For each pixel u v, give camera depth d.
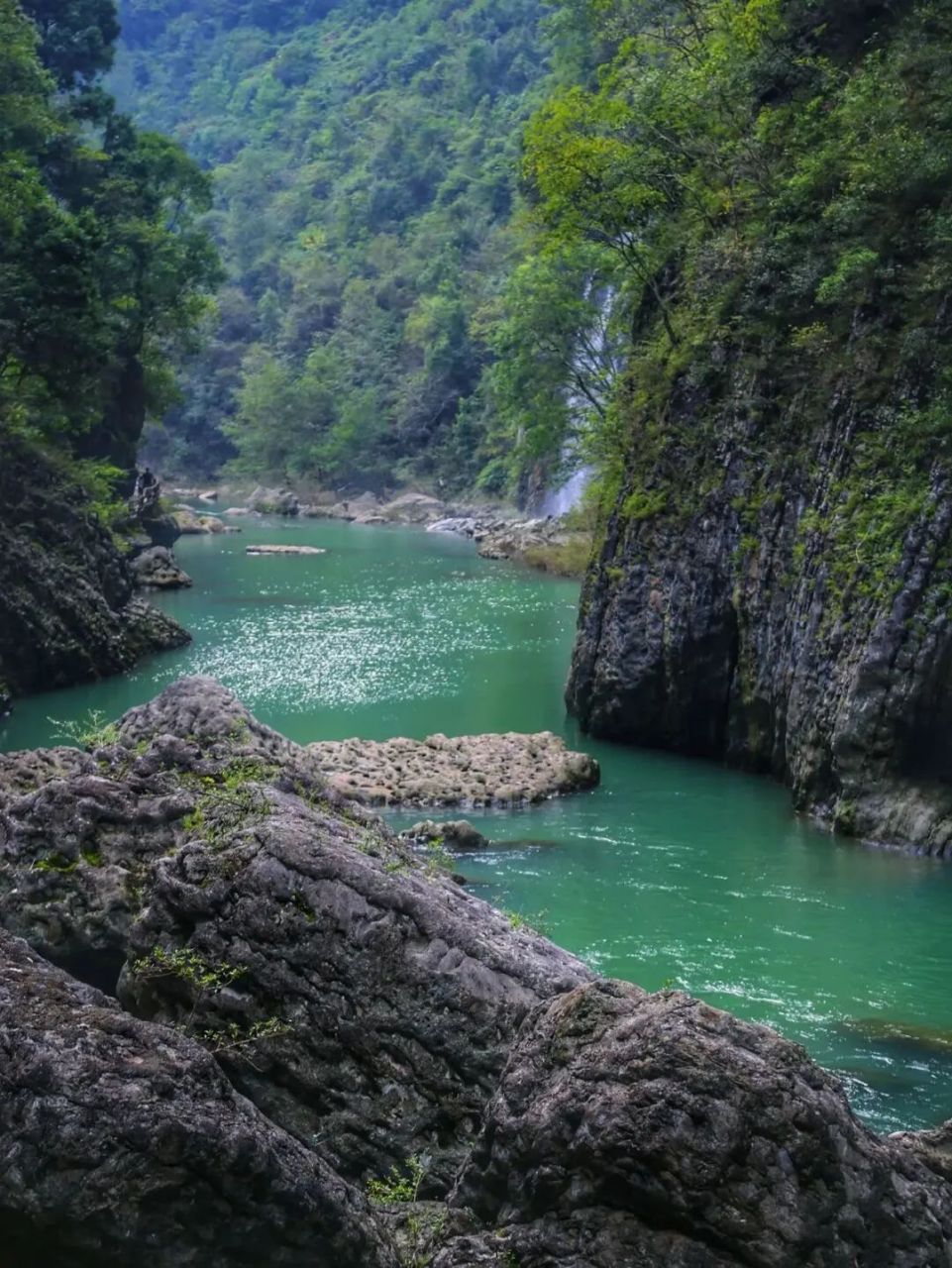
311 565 67.62
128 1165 5.88
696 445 31.30
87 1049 6.05
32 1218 5.84
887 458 25.83
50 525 40.84
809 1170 6.12
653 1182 6.18
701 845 23.44
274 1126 6.45
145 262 66.38
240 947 8.84
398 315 133.50
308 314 143.50
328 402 126.12
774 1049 6.35
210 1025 8.80
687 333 32.75
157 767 10.80
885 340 26.88
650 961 17.88
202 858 9.12
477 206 140.25
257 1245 6.16
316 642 44.41
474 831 23.16
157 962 8.97
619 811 25.66
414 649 43.22
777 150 31.84
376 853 9.90
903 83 28.56
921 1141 7.80
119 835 10.29
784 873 21.92
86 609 39.66
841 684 24.91
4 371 46.66
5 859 10.31
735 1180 6.09
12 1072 5.95
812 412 28.16
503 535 77.00
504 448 108.44
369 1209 6.77
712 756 30.61
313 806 10.63
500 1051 8.59
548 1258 6.36
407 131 166.62
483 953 8.84
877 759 24.16
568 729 33.00
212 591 56.25
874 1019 16.03
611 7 49.59
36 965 6.80
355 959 8.76
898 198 27.27
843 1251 6.10
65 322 46.28
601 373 66.00
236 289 156.88
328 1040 8.69
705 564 30.12
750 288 30.58
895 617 24.03
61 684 38.41
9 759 17.62
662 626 30.92
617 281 60.25
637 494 32.22
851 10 31.77
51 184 66.31
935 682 23.59
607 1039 6.59
